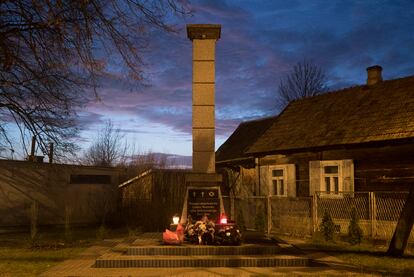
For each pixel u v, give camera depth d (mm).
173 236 13039
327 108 23141
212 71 16047
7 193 22266
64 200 24672
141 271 10938
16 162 22719
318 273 10516
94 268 11352
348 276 10102
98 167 26266
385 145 18203
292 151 22000
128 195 26234
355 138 19172
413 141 17141
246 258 11766
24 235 20344
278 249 12734
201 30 16031
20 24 12172
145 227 22578
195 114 15914
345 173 19422
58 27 11172
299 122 23625
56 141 18422
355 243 15711
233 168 28312
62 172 24609
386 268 11109
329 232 16594
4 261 12469
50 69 13070
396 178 17719
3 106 16578
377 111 20031
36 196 23453
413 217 12969
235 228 13289
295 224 19172
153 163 34125
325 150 20547
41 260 12656
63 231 22000
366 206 17844
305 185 21547
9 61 12078
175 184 24797
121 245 14422
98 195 26141
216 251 12539
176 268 11398
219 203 15203
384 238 15703
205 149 15820
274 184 23250
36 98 16000
